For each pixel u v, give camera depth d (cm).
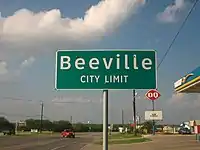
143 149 2784
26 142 4341
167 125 7844
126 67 596
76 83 596
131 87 592
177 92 3044
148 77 593
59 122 11656
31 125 11588
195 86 2650
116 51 600
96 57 598
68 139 5491
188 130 6031
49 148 3188
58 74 598
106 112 589
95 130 13238
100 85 594
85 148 3184
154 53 598
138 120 7475
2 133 7919
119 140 4291
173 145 3108
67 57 600
